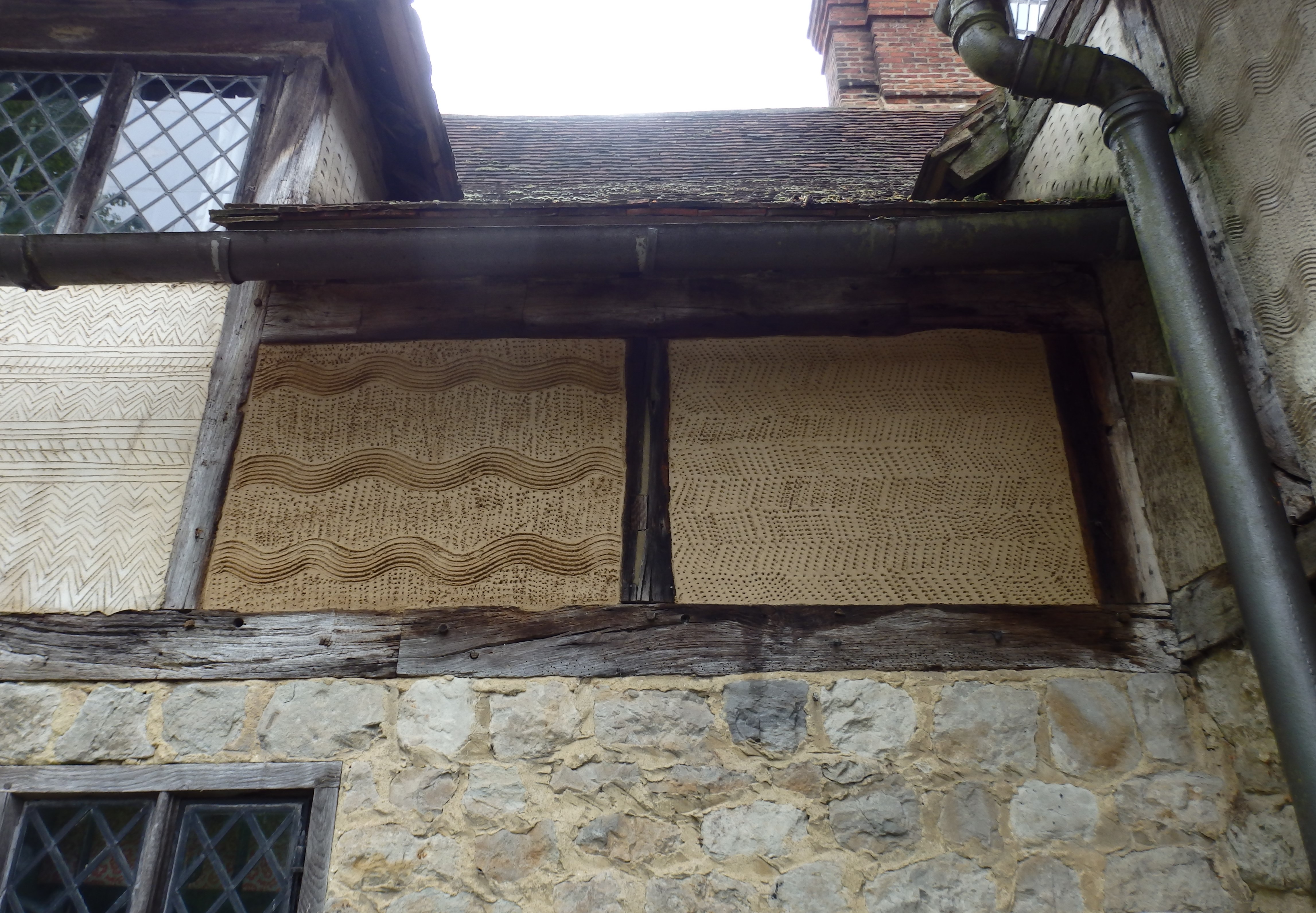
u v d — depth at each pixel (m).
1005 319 3.37
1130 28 3.27
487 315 3.34
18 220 3.64
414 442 3.12
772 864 2.55
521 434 3.14
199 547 2.95
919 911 2.50
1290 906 2.43
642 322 3.34
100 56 3.95
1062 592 2.94
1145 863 2.57
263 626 2.85
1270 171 2.58
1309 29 2.46
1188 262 2.61
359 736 2.70
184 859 2.58
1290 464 2.47
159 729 2.69
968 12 3.18
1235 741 2.65
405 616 2.87
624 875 2.53
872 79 8.93
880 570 2.96
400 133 4.50
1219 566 2.70
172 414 3.16
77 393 3.19
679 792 2.63
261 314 3.33
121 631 2.82
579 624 2.86
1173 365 2.62
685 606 2.89
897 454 3.13
